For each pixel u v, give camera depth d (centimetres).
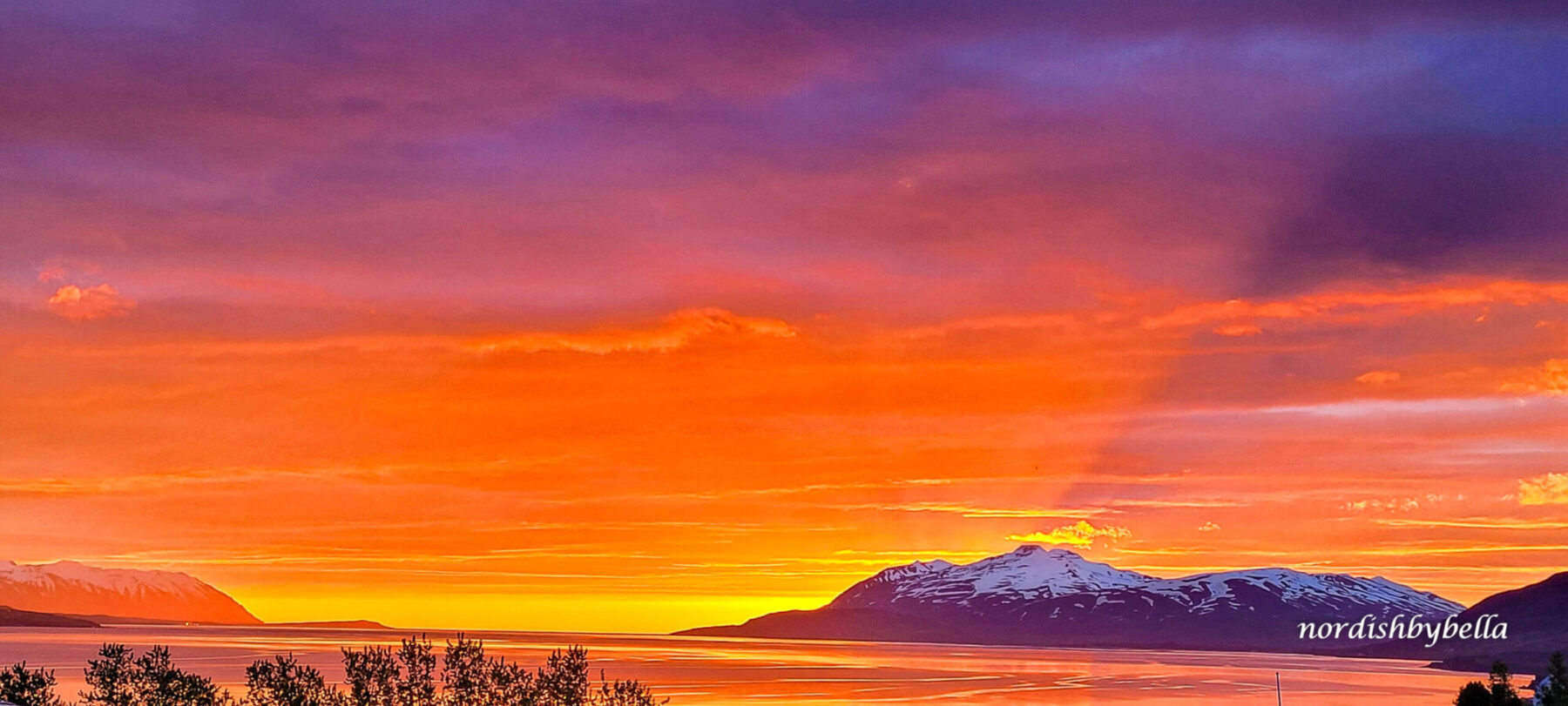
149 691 5112
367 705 5119
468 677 5272
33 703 5053
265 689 5200
